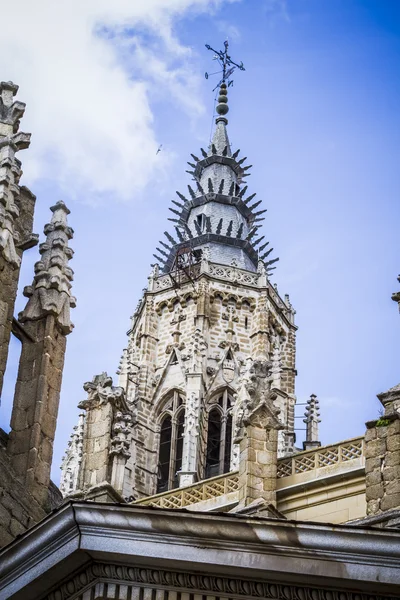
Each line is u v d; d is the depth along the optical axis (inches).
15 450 1170.0
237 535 863.1
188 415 4389.8
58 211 1334.9
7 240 1226.6
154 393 4586.6
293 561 858.1
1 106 1339.8
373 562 855.7
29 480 1150.3
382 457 1662.2
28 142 1310.3
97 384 1481.3
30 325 1243.8
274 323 4847.4
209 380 4549.7
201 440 4362.7
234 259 4921.3
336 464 1947.6
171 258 4977.9
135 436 4439.0
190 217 5118.1
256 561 858.8
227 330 4712.1
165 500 2070.6
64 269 1288.1
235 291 4798.2
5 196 1248.2
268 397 2021.4
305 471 1963.6
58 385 1225.4
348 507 1908.2
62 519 885.2
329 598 858.1
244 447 1983.3
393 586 851.4
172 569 868.6
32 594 899.4
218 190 5157.5
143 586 869.8
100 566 875.4
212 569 862.5
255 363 2079.2
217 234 4992.6
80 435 3489.2
